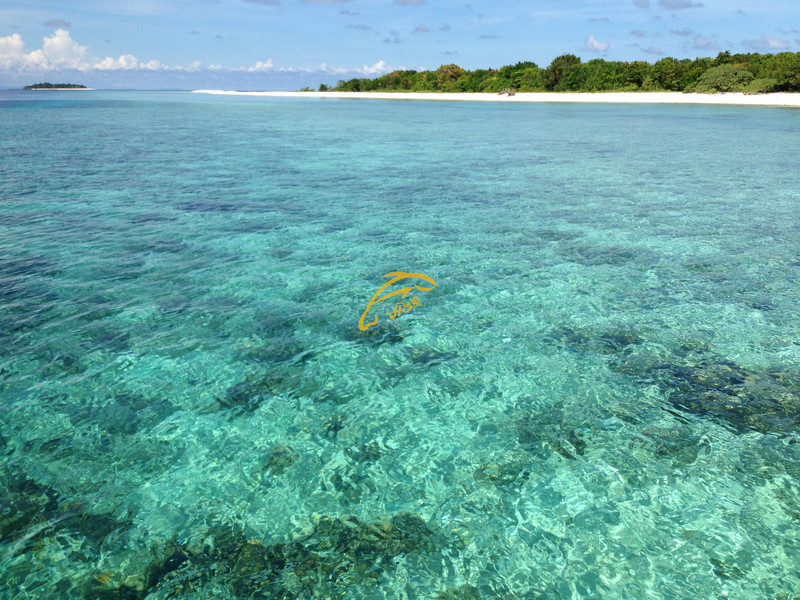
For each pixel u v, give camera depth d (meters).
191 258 8.35
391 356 5.59
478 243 9.25
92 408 4.62
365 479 3.89
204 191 13.15
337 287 7.32
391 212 11.36
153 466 3.98
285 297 6.98
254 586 3.02
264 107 57.97
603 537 3.37
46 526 3.42
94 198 12.15
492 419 4.58
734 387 4.97
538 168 17.16
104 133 27.11
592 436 4.34
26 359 5.34
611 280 7.55
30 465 3.95
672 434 4.34
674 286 7.32
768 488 3.75
